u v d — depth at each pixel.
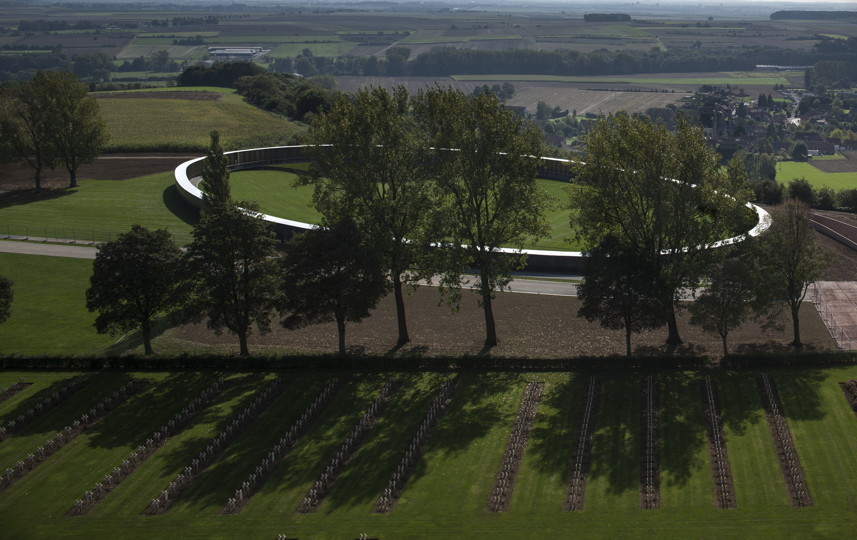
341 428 67.31
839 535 51.34
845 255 108.44
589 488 57.84
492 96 79.69
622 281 75.62
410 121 82.88
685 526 53.06
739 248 81.75
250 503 57.38
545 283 101.19
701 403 69.38
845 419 65.44
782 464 59.81
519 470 60.47
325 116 83.88
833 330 84.56
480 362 77.69
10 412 70.75
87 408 71.75
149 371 79.00
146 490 59.28
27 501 58.25
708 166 78.06
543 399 71.25
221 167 98.06
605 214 81.81
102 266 76.88
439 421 68.00
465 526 53.94
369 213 83.50
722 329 76.88
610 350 80.75
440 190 85.50
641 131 77.31
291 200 138.75
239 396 73.38
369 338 86.06
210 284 78.12
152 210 132.38
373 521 54.81
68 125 142.88
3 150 138.88
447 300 96.44
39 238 117.25
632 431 65.31
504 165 79.75
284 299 79.75
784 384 71.81
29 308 93.00
